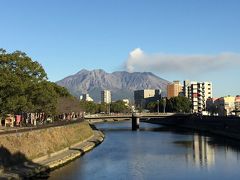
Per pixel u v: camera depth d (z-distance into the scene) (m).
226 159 101.44
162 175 79.19
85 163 94.69
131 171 83.62
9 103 94.25
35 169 77.50
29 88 108.12
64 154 102.38
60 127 120.44
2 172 71.38
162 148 127.88
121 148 128.50
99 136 170.00
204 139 162.00
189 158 103.69
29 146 87.50
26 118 164.38
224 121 197.62
